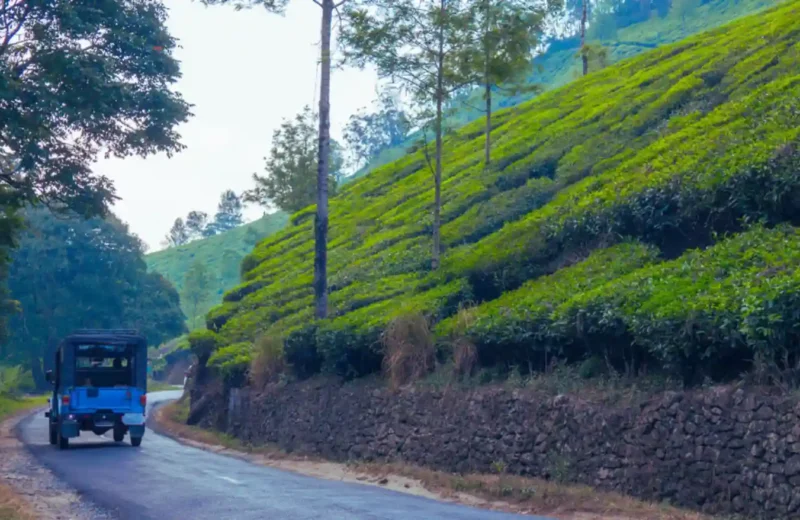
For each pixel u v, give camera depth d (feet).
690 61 106.52
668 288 49.90
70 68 66.59
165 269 422.82
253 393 90.12
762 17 116.78
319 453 73.20
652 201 64.03
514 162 105.81
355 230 119.03
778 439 37.91
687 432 42.50
